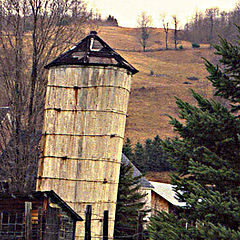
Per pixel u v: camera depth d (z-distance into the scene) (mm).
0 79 65875
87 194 53156
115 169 55281
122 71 55531
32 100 65750
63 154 54312
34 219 46531
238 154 38781
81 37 71750
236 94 40219
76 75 54875
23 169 63188
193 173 38188
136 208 60156
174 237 36094
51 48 68250
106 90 54500
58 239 45000
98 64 54500
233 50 39750
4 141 64375
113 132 54719
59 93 55375
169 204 74125
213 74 40594
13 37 69625
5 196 46094
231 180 37312
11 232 44875
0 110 66188
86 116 54344
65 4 70625
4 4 67562
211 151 39688
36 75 66375
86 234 36625
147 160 137500
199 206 35219
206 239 33531
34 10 67500
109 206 54688
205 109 41500
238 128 39281
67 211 47594
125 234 58125
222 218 35219
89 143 53969
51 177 54406
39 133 65000
